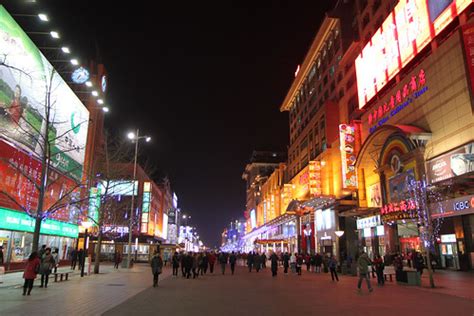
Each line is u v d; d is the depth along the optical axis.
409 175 32.25
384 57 40.19
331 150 55.88
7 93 24.53
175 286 20.59
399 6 37.66
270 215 98.12
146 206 65.50
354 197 46.75
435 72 30.67
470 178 24.27
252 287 20.28
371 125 42.25
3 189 24.97
